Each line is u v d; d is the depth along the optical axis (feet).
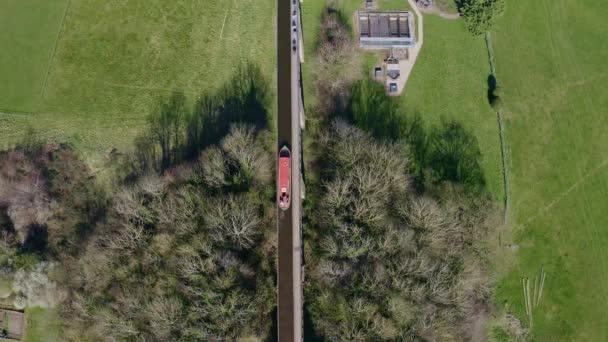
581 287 323.98
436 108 338.54
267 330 292.40
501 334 314.96
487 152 333.62
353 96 339.98
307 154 330.13
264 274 300.81
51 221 322.34
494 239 308.19
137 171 330.95
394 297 272.92
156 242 290.35
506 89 343.05
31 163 330.75
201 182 302.86
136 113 340.18
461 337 278.67
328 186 299.99
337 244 289.53
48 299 304.91
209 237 289.12
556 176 334.65
